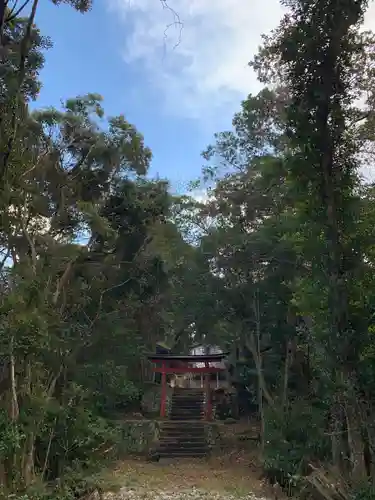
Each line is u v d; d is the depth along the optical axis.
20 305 9.93
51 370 12.05
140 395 24.28
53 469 11.34
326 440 12.22
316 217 9.06
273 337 18.08
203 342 26.14
